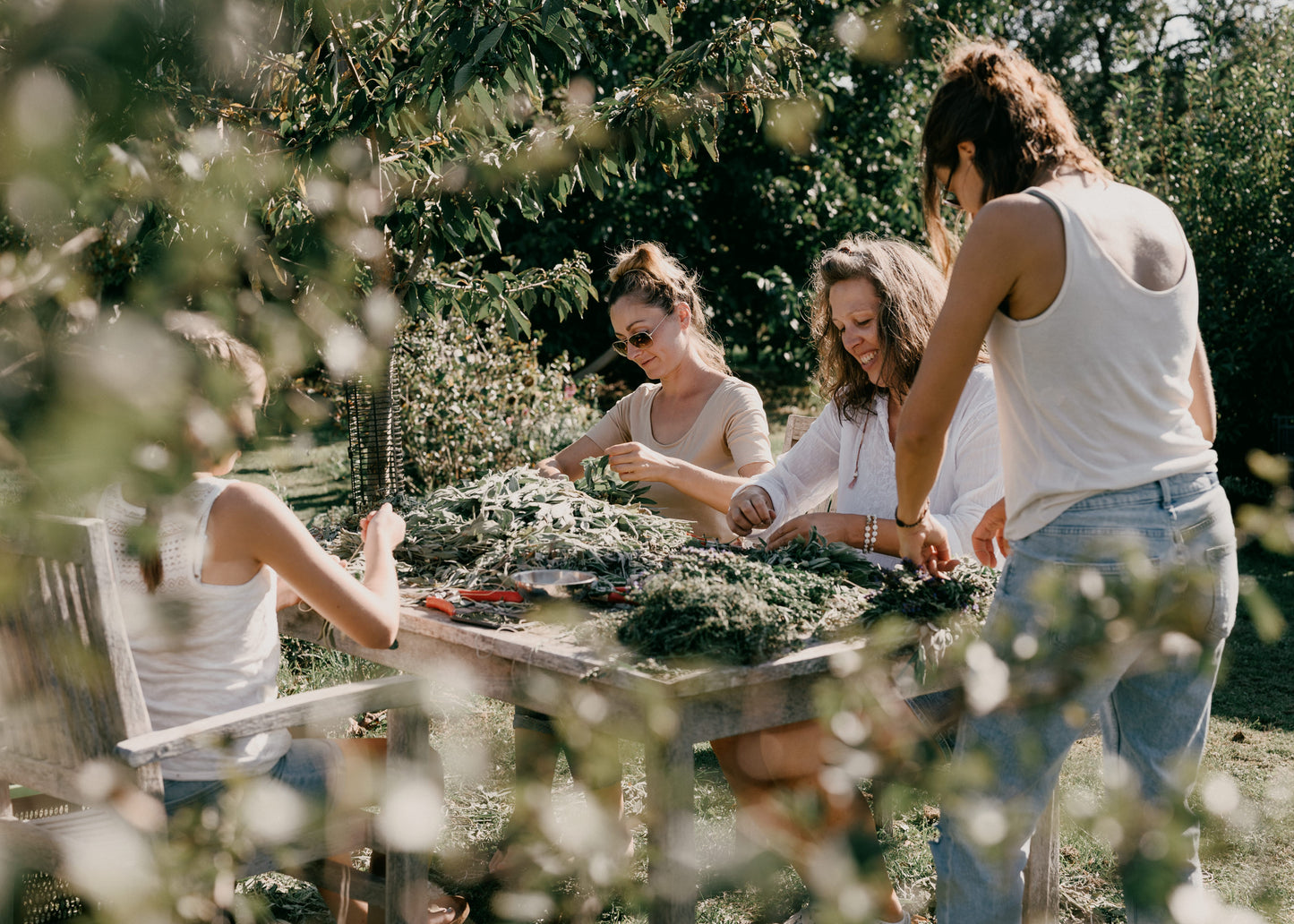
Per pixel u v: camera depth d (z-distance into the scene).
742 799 2.38
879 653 2.04
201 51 0.84
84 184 0.81
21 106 0.71
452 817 3.33
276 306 0.79
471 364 8.06
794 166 13.18
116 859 1.26
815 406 13.76
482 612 2.22
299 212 1.74
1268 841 1.08
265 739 2.09
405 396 7.70
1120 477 1.77
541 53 3.10
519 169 3.36
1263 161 8.77
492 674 2.15
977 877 1.86
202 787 1.97
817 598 2.18
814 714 2.06
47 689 1.92
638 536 2.71
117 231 0.82
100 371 0.64
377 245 1.09
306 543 2.06
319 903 2.87
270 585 2.15
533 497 2.80
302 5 1.47
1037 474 1.83
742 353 17.55
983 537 2.41
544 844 1.74
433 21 2.92
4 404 0.64
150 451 0.68
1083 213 1.79
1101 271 1.76
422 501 2.92
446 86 2.92
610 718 1.96
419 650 2.32
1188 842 0.99
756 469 3.37
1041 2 21.09
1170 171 9.32
